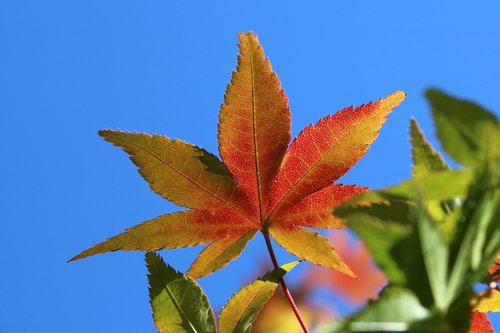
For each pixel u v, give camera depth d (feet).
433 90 1.08
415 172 1.17
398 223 1.09
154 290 1.29
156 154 1.35
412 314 1.01
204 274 1.35
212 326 1.28
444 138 1.08
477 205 1.07
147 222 1.35
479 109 1.08
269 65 1.34
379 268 1.07
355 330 0.99
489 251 1.08
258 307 1.27
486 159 1.07
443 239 1.06
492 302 1.22
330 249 1.31
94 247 1.33
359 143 1.35
